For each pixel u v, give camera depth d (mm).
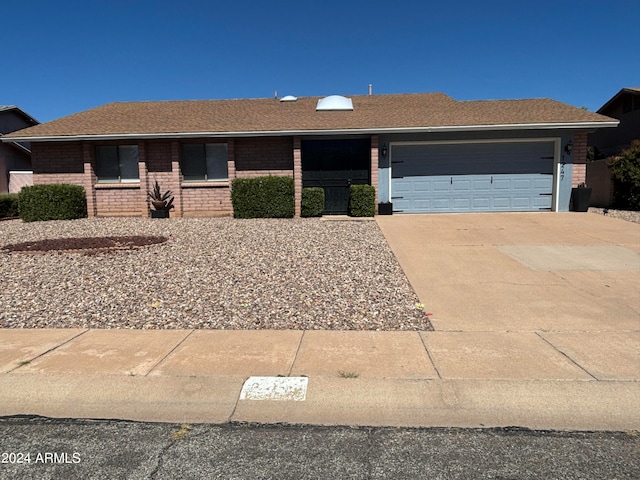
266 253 9242
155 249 9656
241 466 2973
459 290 7008
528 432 3322
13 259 8859
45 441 3283
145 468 2967
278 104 19438
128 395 3867
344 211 16047
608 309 6043
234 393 3867
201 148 16281
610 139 26203
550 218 13953
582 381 3975
